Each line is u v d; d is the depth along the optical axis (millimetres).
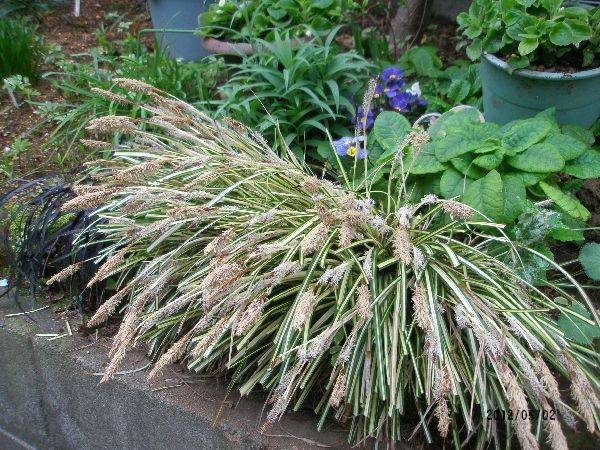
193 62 3686
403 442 1806
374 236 1978
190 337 1835
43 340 2262
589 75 2453
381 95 3021
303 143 2947
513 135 2359
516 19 2486
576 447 1771
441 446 1797
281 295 1855
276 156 2324
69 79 3553
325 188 2080
